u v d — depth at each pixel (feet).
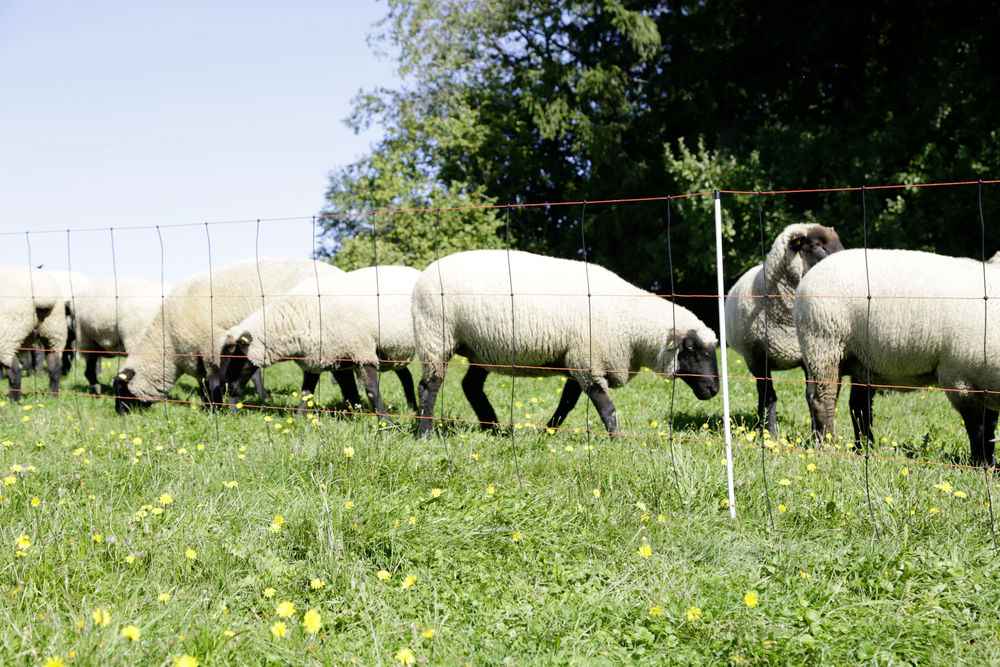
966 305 16.21
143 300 35.09
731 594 9.85
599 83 69.31
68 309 45.68
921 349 17.20
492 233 83.51
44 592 9.39
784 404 27.94
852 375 19.88
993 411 17.03
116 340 37.06
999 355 15.76
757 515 13.03
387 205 83.30
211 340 29.25
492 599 9.95
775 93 67.10
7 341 31.01
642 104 73.67
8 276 31.48
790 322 23.09
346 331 24.89
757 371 24.54
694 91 68.74
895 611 9.46
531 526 12.25
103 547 10.64
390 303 25.50
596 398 20.59
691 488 13.57
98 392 36.22
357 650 8.56
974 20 53.67
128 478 14.01
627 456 15.99
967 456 17.10
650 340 20.54
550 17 83.71
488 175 92.79
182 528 11.39
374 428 17.81
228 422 21.70
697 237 57.72
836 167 54.65
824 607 9.48
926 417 23.45
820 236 22.40
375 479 14.40
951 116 52.34
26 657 7.91
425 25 90.89
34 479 13.99
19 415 24.75
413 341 26.03
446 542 11.46
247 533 11.58
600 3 69.05
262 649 8.54
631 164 70.18
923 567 10.65
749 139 61.16
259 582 10.10
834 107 63.05
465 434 18.85
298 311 25.12
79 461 15.58
